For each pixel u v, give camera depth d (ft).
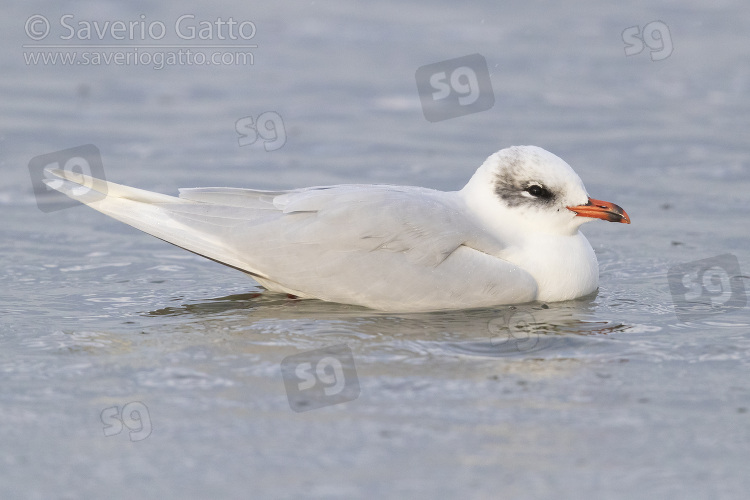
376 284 41.34
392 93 75.82
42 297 43.24
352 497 27.43
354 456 29.50
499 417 31.86
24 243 50.62
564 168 43.68
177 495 27.61
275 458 29.43
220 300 43.16
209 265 48.57
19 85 75.15
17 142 65.05
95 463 29.25
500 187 43.83
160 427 31.22
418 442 30.30
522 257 42.98
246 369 35.32
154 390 33.71
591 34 87.81
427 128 69.82
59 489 27.91
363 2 95.40
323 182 59.77
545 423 31.45
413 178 60.34
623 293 44.34
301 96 74.90
